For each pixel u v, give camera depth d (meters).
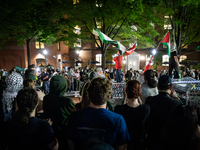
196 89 4.10
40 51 25.53
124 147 1.53
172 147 1.38
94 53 30.95
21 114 1.52
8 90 2.69
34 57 25.19
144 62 30.31
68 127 1.52
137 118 1.89
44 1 9.72
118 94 5.65
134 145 1.92
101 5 9.36
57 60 26.92
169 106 2.18
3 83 3.75
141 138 1.95
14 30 11.95
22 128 1.48
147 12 10.32
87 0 9.14
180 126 1.35
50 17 10.16
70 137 1.47
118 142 1.49
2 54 23.16
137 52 30.36
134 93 1.93
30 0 8.67
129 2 8.71
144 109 1.93
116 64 7.88
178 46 13.28
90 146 0.79
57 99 2.20
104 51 12.34
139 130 1.92
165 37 5.42
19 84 2.73
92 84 1.57
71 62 30.31
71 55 30.48
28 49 16.16
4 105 2.67
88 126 1.41
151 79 3.11
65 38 11.71
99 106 1.55
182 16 12.41
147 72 3.14
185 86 4.16
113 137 1.42
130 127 1.91
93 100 1.53
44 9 9.73
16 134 1.48
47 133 1.57
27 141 1.49
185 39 14.78
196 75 14.85
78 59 30.34
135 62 29.94
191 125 1.34
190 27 13.93
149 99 2.39
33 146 1.51
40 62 26.00
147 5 9.55
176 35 13.75
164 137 1.44
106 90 1.52
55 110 2.14
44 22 10.09
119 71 7.86
